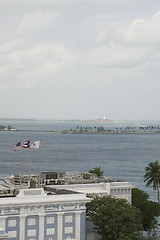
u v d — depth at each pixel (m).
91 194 153.88
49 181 165.25
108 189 160.50
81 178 181.25
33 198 131.12
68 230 134.62
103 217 135.75
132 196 176.75
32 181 156.75
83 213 136.88
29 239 129.50
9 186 153.88
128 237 134.50
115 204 141.12
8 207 126.25
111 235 134.50
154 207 180.88
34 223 130.38
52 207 132.50
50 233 132.25
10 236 127.00
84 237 136.88
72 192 142.62
